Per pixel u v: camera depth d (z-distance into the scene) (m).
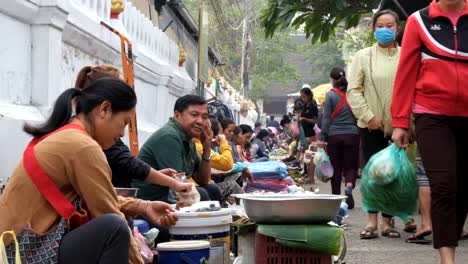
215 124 8.24
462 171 4.70
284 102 60.12
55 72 5.40
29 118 4.95
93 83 3.41
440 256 4.39
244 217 5.01
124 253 3.20
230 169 7.35
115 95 3.36
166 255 3.98
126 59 6.13
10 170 4.65
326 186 13.02
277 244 4.38
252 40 40.75
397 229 7.26
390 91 6.73
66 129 3.28
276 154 20.27
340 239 4.28
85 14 6.09
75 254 3.16
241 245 4.68
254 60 44.78
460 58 4.59
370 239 6.63
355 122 8.60
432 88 4.61
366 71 6.86
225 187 7.35
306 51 51.56
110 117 3.38
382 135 6.91
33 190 3.18
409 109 4.80
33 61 5.29
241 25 36.19
